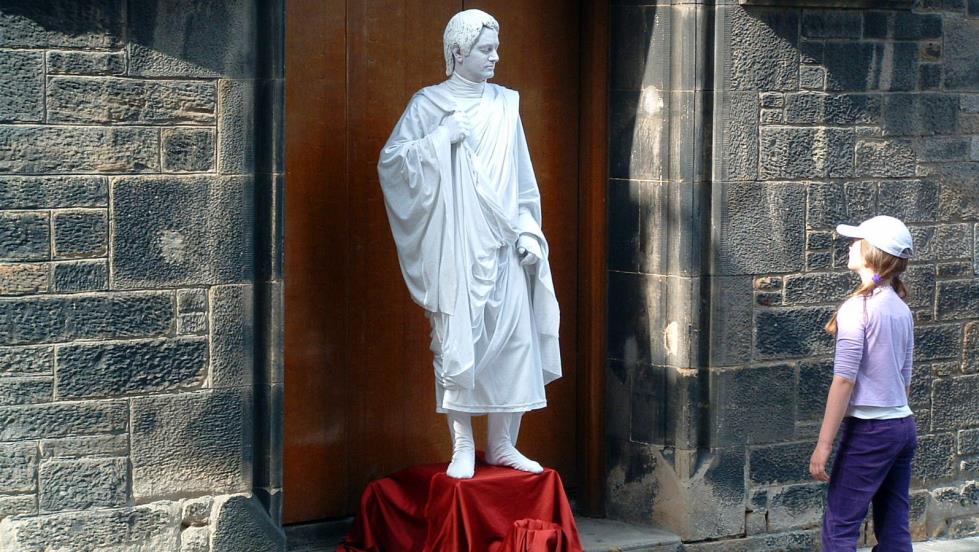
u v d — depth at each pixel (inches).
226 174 205.6
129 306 201.0
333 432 235.1
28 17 192.4
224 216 205.9
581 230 251.3
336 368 234.7
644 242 243.8
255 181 208.5
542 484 218.1
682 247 239.1
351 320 235.5
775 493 249.0
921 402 263.3
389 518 224.4
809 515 252.2
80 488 200.2
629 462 248.8
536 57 247.8
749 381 245.0
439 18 240.2
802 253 248.1
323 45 229.8
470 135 213.0
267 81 207.2
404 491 224.8
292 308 229.8
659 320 242.8
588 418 252.5
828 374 252.2
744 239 242.7
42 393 197.2
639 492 247.8
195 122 203.2
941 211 261.7
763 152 243.3
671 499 243.1
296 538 232.1
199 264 204.8
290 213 228.5
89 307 198.8
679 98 237.9
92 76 196.5
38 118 194.1
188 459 206.4
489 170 213.0
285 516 231.6
